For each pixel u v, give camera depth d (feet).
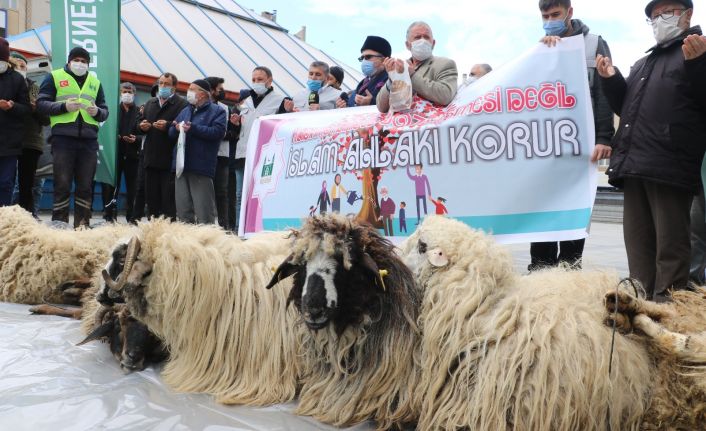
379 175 16.81
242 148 31.01
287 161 19.48
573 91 14.99
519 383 7.79
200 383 10.25
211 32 79.25
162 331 10.68
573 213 14.65
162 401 9.46
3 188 25.86
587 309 8.35
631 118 13.23
